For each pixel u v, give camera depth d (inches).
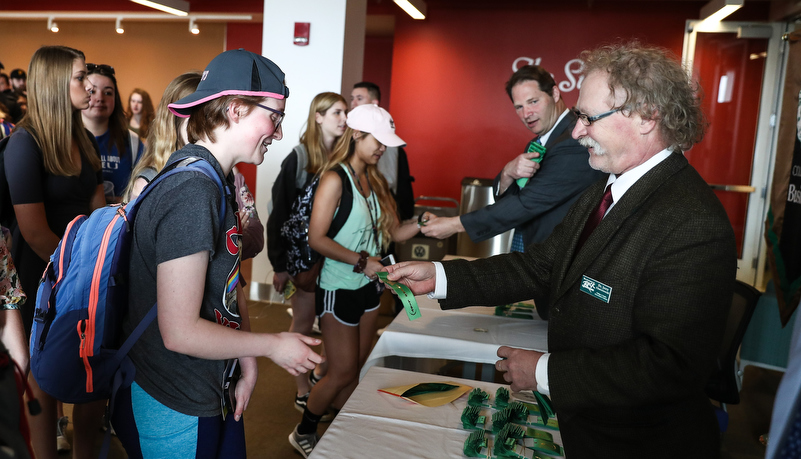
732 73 229.1
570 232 55.9
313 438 99.0
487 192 197.6
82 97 85.7
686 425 46.6
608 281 47.4
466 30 262.8
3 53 350.9
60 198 85.9
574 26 253.0
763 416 127.3
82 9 312.5
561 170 91.8
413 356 80.6
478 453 50.1
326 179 92.7
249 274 214.8
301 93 182.1
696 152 237.1
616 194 50.2
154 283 45.3
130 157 118.0
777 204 161.3
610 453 47.0
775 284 144.1
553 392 46.4
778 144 167.0
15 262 83.2
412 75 269.4
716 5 205.9
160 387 46.6
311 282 109.7
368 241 97.7
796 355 27.8
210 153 45.6
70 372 46.1
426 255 196.5
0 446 29.3
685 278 43.4
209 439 48.4
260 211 187.9
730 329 97.5
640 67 46.3
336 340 94.7
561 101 101.1
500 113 263.7
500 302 63.1
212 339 43.1
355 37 191.0
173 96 64.8
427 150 272.1
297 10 179.8
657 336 43.3
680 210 44.9
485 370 81.7
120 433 48.1
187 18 300.4
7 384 30.7
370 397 61.1
